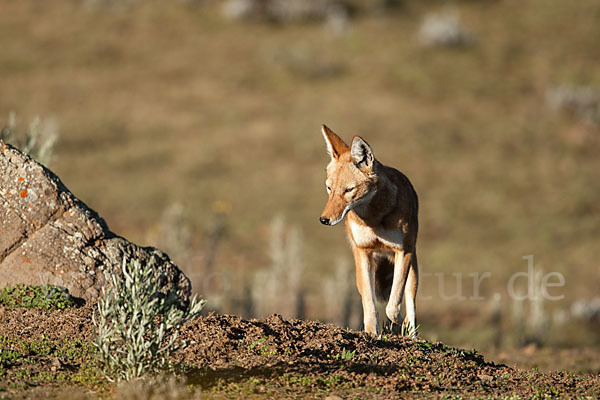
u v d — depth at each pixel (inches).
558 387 435.8
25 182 531.5
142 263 544.7
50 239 524.4
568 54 3622.0
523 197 2212.1
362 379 412.2
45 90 2856.8
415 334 546.9
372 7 4042.8
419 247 1827.0
